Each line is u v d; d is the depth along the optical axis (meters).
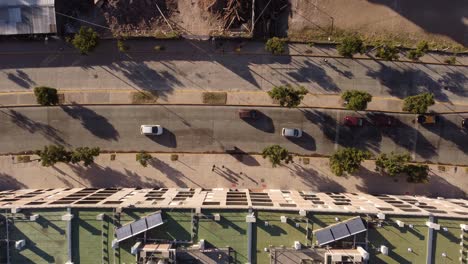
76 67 56.69
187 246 44.91
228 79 56.91
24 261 45.12
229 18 55.53
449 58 56.31
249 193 54.19
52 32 54.19
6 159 57.50
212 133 57.44
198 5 55.72
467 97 56.78
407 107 54.44
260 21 56.22
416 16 56.09
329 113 56.97
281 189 57.62
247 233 45.19
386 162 53.97
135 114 57.22
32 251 45.12
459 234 45.03
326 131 57.22
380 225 45.06
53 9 53.81
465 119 56.47
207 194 52.78
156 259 42.44
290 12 56.34
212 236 45.22
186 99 57.03
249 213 45.28
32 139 57.34
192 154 57.53
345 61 56.62
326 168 57.34
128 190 55.38
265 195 53.00
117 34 55.72
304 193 55.16
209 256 44.69
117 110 57.12
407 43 56.38
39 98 53.38
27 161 57.38
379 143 57.22
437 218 45.22
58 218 45.31
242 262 45.09
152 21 56.03
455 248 44.94
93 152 54.50
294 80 56.78
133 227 43.84
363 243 44.88
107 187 57.50
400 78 56.69
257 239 45.31
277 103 56.94
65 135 57.28
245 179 57.69
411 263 44.78
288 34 56.59
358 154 53.47
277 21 56.62
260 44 56.47
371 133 57.12
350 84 56.78
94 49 55.75
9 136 57.41
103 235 45.19
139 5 55.53
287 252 44.72
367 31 56.47
